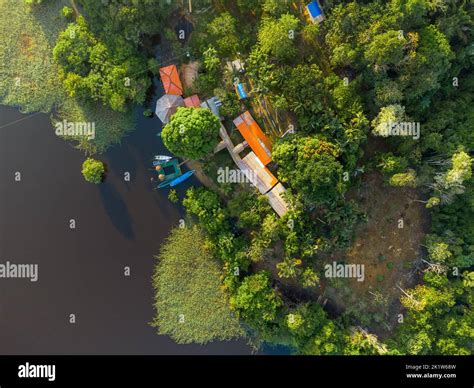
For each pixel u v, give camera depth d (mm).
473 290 45156
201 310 49406
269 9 43688
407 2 39875
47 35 49438
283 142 44562
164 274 49750
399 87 41812
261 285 45438
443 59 41125
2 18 49656
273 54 44438
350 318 48344
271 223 44719
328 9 44000
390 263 47500
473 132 43125
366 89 44469
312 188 42906
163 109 47344
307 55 45438
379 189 47250
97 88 46781
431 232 47094
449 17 41406
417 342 44781
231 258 46875
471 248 44406
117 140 49812
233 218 47938
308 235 45125
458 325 44750
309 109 43969
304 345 46375
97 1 44125
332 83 43531
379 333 47906
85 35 47000
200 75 46844
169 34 46594
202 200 46594
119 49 45875
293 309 46812
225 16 44750
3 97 49906
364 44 41344
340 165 42344
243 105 47281
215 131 44000
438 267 44812
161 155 49312
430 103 45031
